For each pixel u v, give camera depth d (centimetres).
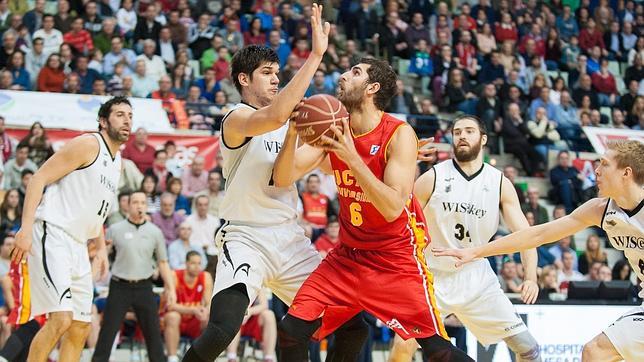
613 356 509
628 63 2028
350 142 461
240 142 525
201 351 490
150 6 1598
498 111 1638
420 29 1795
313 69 467
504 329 641
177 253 1097
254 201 533
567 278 1238
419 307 500
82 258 650
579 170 1570
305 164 530
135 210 898
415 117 1538
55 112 1312
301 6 1812
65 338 655
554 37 1930
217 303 505
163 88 1452
